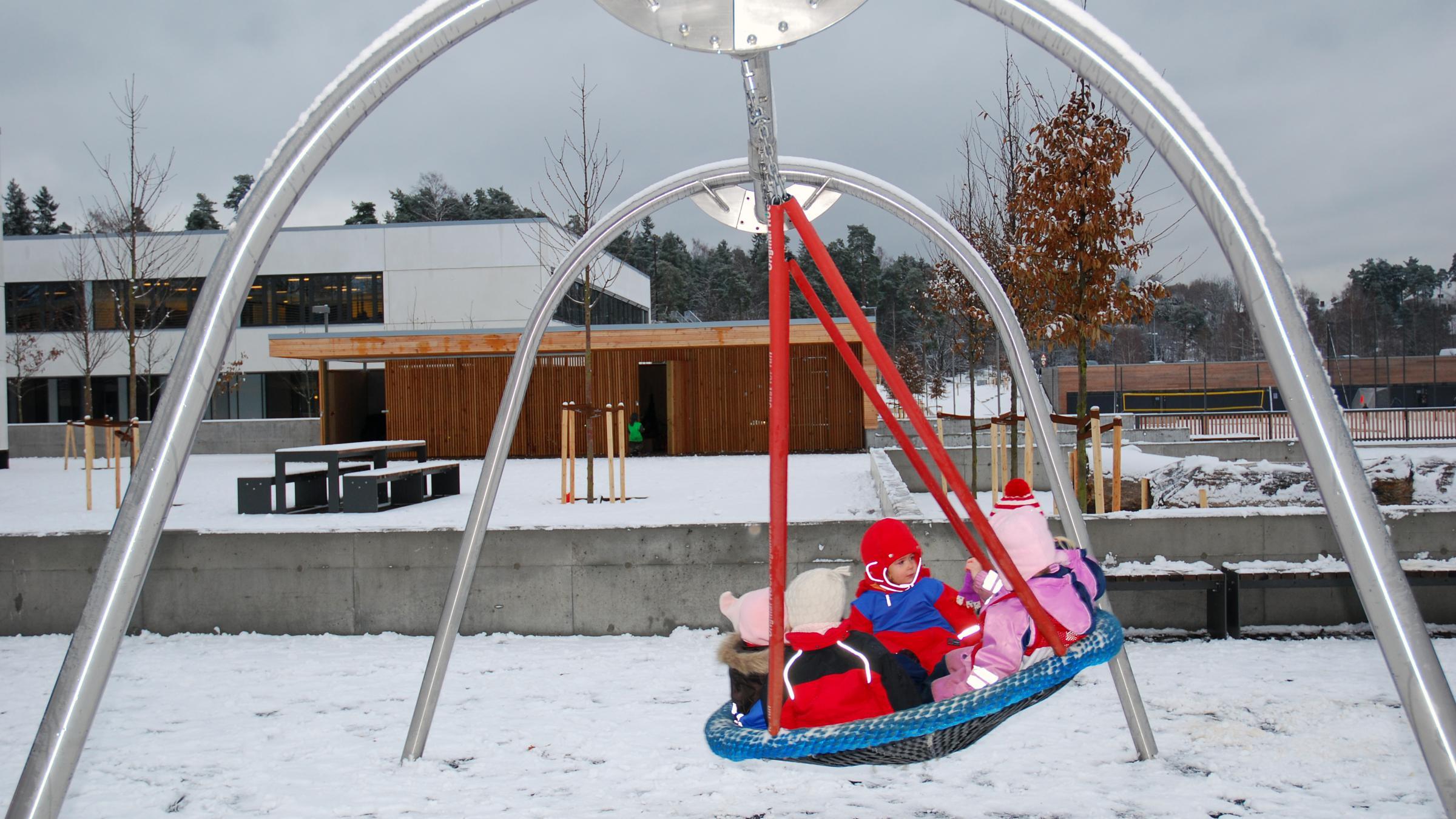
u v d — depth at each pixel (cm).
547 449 2423
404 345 2364
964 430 2112
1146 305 1018
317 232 3691
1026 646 352
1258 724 487
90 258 3525
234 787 433
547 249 3362
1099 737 481
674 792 423
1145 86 238
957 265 497
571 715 536
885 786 425
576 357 2417
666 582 723
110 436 1673
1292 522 719
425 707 475
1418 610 213
